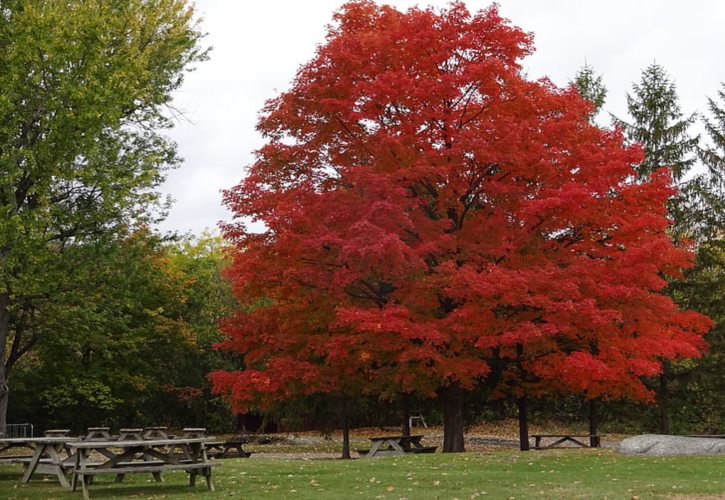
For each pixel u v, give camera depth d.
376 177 18.69
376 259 18.09
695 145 35.09
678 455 18.84
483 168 21.00
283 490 12.63
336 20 23.72
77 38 19.95
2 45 19.97
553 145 21.00
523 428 23.69
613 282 19.69
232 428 44.06
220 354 41.50
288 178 22.89
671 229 35.19
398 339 19.55
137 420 39.34
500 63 20.06
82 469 11.94
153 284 32.34
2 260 19.27
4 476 15.38
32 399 35.06
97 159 20.39
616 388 21.84
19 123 20.11
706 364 33.31
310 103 22.06
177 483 13.83
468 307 19.00
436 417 46.03
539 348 20.22
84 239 21.70
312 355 22.39
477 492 12.18
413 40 20.77
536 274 18.62
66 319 23.48
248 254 21.84
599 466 16.11
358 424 45.59
